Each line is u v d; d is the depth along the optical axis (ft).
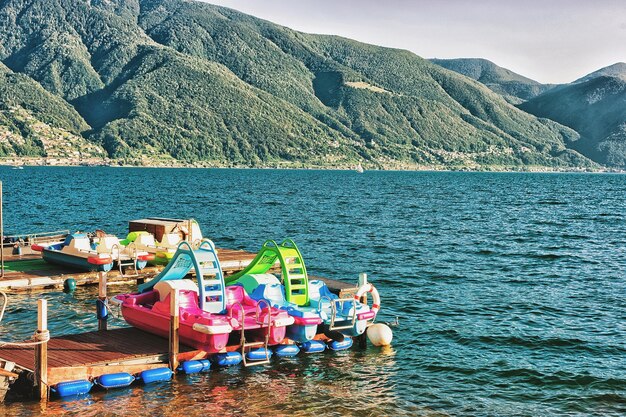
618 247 162.20
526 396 60.59
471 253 147.54
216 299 69.41
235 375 63.67
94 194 345.10
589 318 88.53
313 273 121.08
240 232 184.24
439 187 521.65
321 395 59.62
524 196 401.08
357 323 72.49
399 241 166.71
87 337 68.23
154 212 245.65
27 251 125.70
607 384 63.46
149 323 69.41
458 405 58.18
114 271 105.70
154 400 57.21
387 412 56.29
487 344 75.77
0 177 557.33
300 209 265.13
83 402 56.24
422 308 92.79
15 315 84.12
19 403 55.52
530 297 101.19
